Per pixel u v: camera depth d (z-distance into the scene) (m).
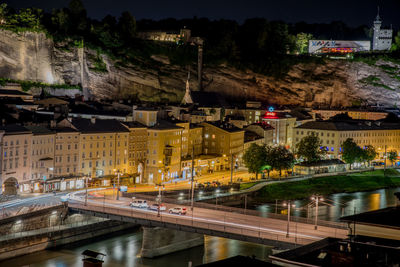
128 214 135.75
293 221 132.38
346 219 99.25
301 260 84.06
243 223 128.88
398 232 93.69
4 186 161.75
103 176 193.62
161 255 135.62
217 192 194.50
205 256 136.88
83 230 147.75
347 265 80.19
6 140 161.75
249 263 77.19
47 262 127.12
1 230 127.88
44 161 174.88
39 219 137.38
